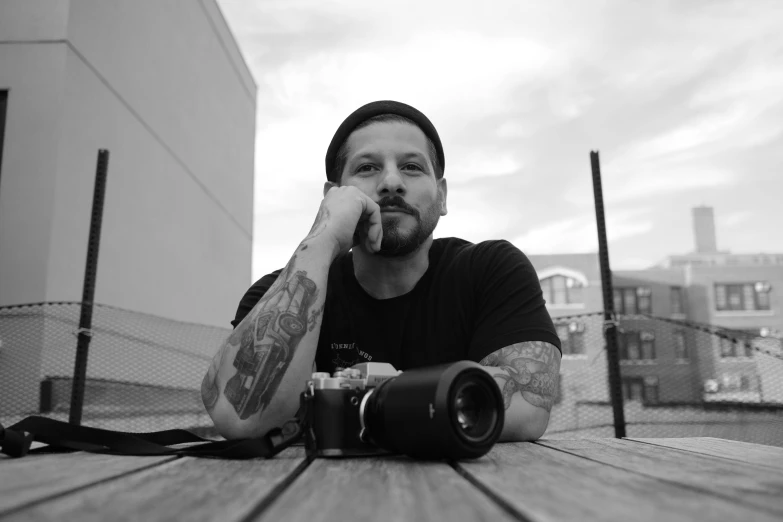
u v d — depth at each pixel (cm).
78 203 626
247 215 1381
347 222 142
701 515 47
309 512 51
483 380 83
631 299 2888
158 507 52
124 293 737
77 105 634
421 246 164
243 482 66
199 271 1038
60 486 63
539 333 141
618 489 59
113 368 594
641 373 2630
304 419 93
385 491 61
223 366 121
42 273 562
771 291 2903
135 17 803
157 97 873
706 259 4638
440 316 163
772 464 79
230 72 1281
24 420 99
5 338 484
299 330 123
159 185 870
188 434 117
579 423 535
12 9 618
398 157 161
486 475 70
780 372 700
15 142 591
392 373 98
